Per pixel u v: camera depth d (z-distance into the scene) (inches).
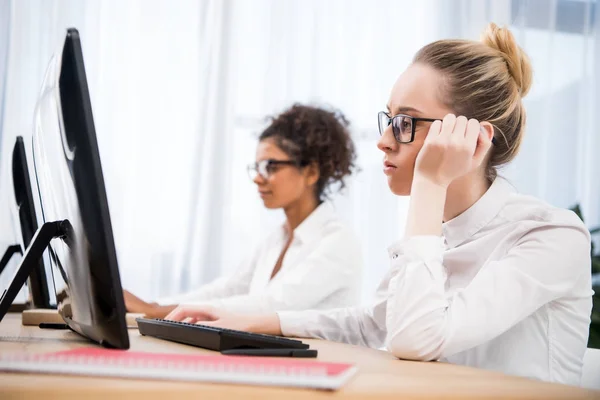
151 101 127.4
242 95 131.5
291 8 133.2
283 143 91.5
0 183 116.5
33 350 33.3
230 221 128.3
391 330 41.7
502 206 51.1
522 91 52.9
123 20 127.1
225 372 25.0
